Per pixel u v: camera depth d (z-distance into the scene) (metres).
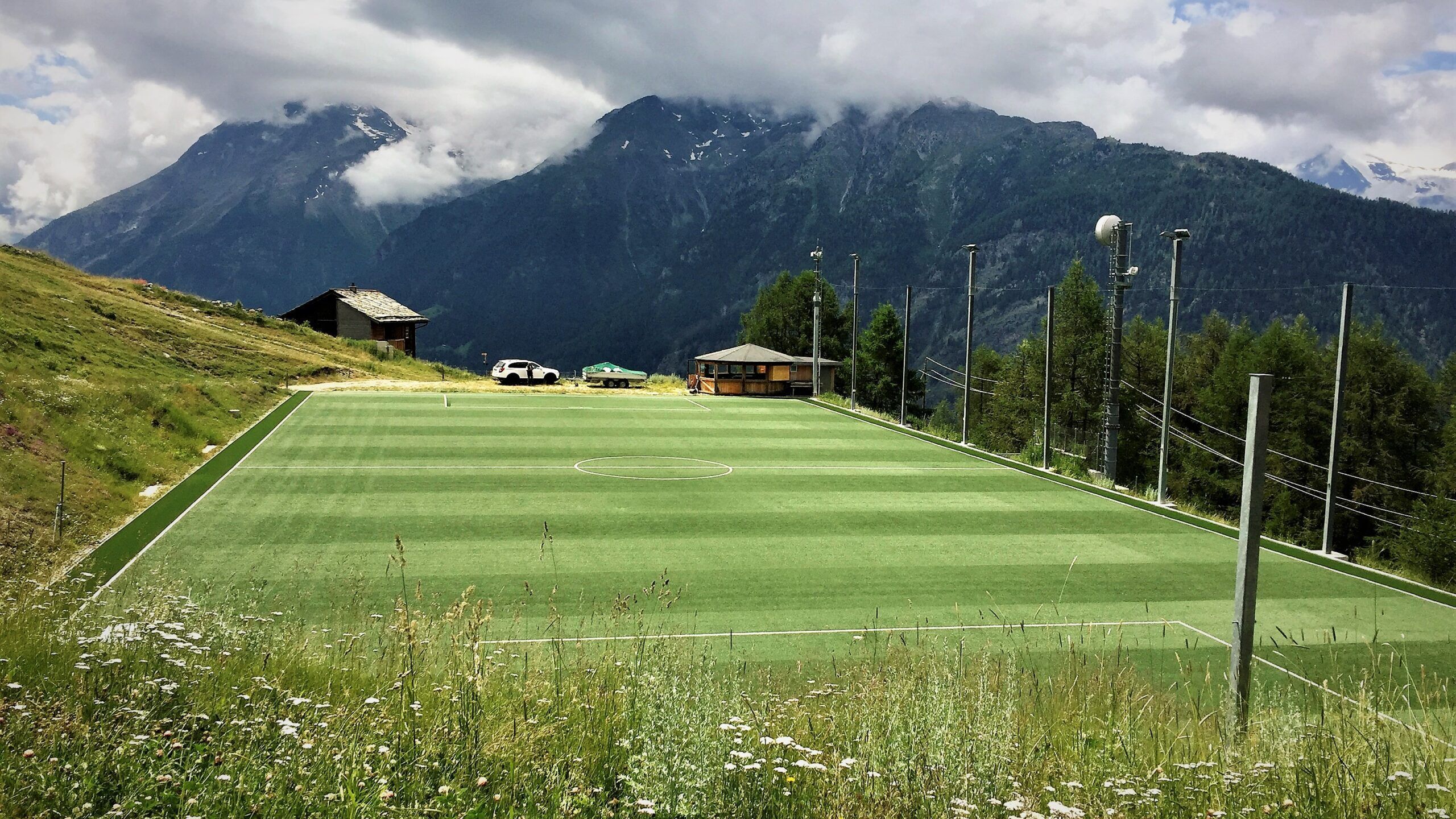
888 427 46.09
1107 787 5.80
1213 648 16.48
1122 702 9.20
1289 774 6.22
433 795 4.95
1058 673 13.60
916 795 5.39
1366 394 56.41
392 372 61.09
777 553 22.11
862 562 21.55
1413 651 16.70
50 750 4.80
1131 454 66.38
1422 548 45.81
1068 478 33.53
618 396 56.47
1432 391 57.28
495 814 4.80
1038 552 23.09
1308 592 20.50
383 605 17.05
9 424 24.28
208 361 46.88
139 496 25.58
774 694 10.65
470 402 49.41
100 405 29.70
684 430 42.66
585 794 5.23
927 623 17.42
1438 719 8.20
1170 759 6.80
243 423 38.50
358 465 31.33
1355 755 6.43
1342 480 57.03
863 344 93.88
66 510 21.95
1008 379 74.75
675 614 17.42
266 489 27.30
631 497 27.94
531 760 5.62
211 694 6.25
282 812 4.52
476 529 23.56
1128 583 20.66
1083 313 67.06
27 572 17.86
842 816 5.21
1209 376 71.75
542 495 27.83
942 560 22.05
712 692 6.65
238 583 18.34
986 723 6.13
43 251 54.81
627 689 7.25
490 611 8.06
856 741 6.41
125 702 5.75
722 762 5.46
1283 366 60.50
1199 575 21.44
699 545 22.70
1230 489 58.09
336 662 8.66
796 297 92.19
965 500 29.20
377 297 85.06
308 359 55.06
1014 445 70.75
